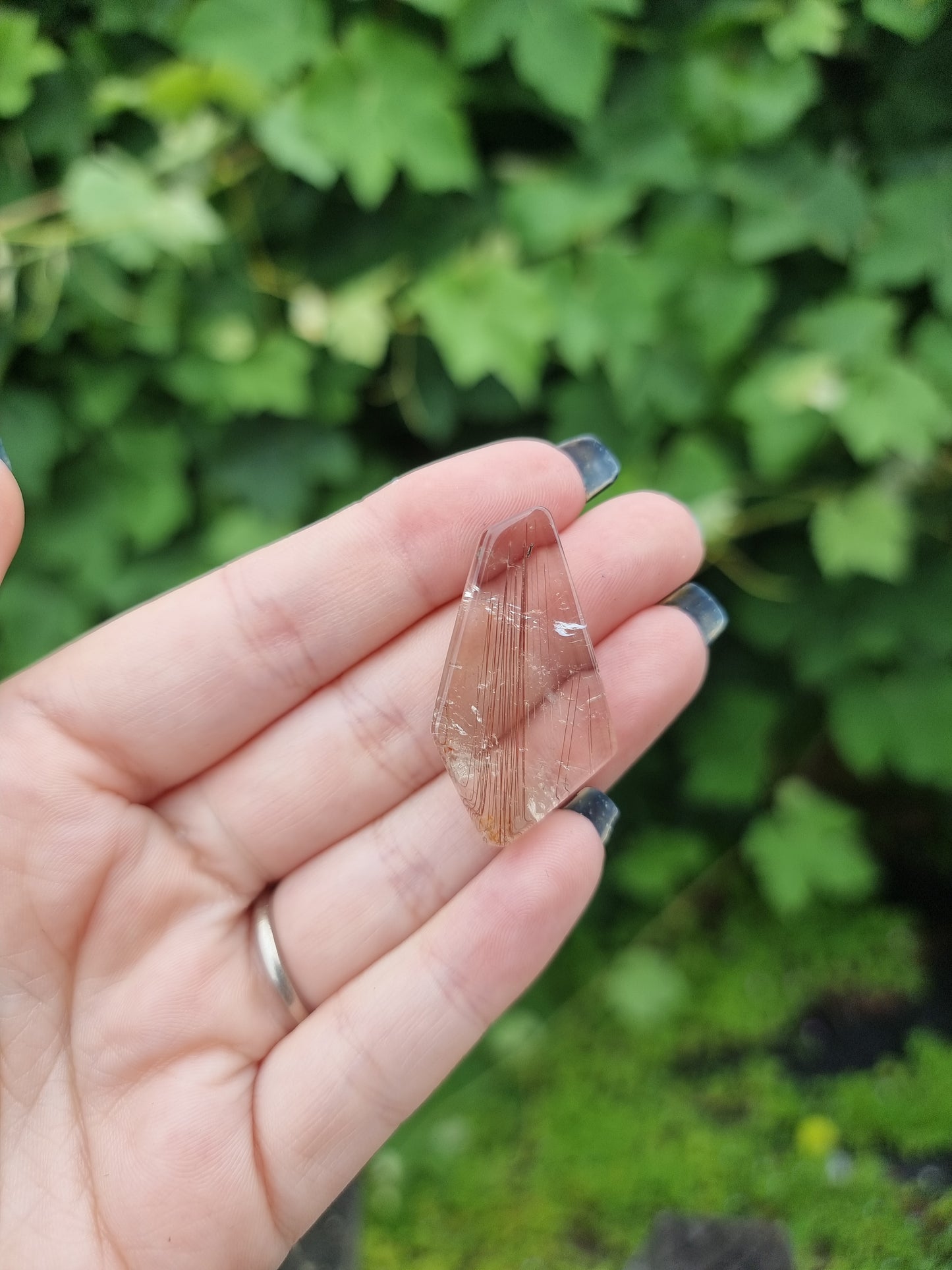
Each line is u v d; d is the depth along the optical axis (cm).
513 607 14
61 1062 13
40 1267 13
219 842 14
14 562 18
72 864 13
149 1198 13
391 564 14
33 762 13
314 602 14
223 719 14
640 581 15
